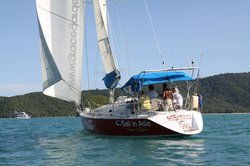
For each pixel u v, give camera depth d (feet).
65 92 60.85
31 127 107.96
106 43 59.67
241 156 36.52
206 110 349.82
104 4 60.75
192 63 50.44
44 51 59.93
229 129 76.07
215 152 39.19
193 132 48.70
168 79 50.29
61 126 109.70
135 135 50.21
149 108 49.52
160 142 46.70
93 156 38.37
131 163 33.88
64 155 39.96
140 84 49.42
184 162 33.88
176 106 51.34
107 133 53.01
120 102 56.24
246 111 359.66
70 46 60.85
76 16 61.16
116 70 57.82
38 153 42.47
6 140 59.93
